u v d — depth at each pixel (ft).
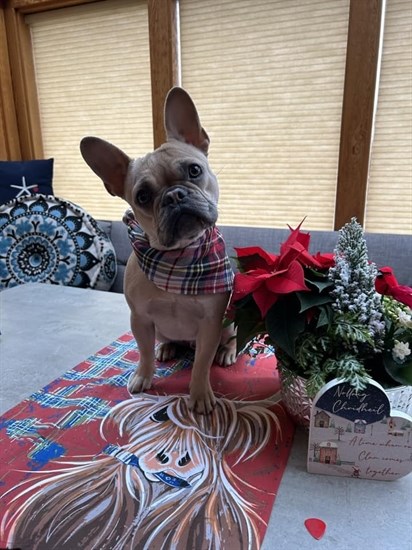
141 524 1.57
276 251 5.67
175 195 2.48
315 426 1.81
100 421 2.29
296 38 6.68
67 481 1.82
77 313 4.15
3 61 8.96
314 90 6.75
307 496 1.73
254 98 7.18
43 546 1.49
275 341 1.95
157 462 1.94
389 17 6.04
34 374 2.86
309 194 7.18
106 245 6.53
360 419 1.76
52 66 8.92
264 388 2.67
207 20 7.18
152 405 2.46
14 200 6.39
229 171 7.66
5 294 4.83
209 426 2.25
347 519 1.60
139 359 3.03
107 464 1.93
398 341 1.93
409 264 5.04
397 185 6.56
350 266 2.00
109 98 8.50
